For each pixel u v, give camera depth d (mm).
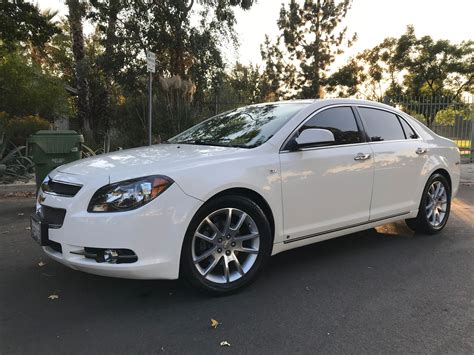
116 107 14406
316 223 4188
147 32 13906
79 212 3252
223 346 2902
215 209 3523
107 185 3268
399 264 4477
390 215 4910
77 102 16281
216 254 3592
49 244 3496
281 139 4004
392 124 5117
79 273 4199
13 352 2816
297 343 2941
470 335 3045
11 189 8414
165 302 3561
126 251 3201
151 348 2879
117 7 13555
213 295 3623
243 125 4480
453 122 13781
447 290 3816
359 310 3428
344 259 4629
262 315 3338
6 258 4633
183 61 14312
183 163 3514
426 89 30672
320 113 4402
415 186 5176
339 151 4336
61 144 6820
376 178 4668
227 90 14680
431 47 29875
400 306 3500
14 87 12867
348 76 21859
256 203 3814
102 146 12406
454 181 5773
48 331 3092
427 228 5457
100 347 2887
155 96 12945
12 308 3457
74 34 15281
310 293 3748
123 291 3779
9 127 10477
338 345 2918
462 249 4988
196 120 12039
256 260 3768
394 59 30609
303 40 21922
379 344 2932
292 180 3949
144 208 3203
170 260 3307
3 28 11742
